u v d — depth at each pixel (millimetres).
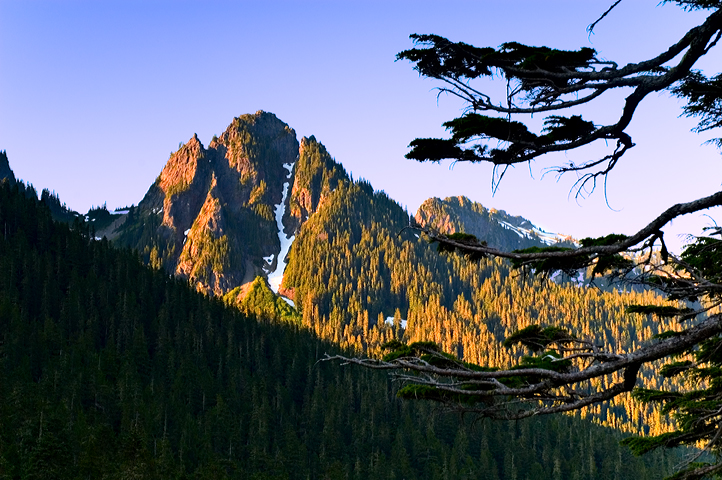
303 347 193875
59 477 87375
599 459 156500
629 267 11047
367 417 157125
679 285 10961
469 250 10852
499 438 148375
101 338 173250
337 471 127250
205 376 160125
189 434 124812
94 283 187500
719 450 17141
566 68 10578
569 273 11203
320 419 153125
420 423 152750
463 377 11070
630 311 15461
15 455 90500
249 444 136875
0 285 168375
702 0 9828
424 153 10602
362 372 182125
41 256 188750
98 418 122188
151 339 177875
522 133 10297
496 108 10750
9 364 133125
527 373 10758
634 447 17938
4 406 106562
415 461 142000
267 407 146875
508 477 142000
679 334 10008
